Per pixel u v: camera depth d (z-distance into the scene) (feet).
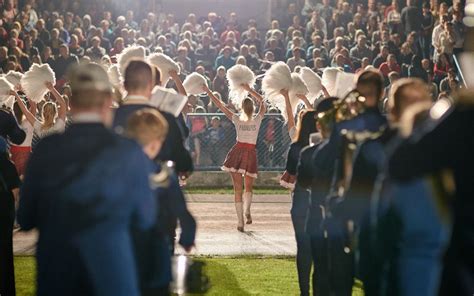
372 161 39.96
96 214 33.58
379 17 160.35
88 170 33.83
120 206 33.83
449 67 140.67
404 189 32.71
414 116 33.94
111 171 33.88
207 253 78.43
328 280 49.11
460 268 29.58
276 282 66.49
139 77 44.93
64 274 33.47
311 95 82.02
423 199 32.55
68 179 33.81
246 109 92.22
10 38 149.89
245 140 92.43
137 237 36.94
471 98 29.71
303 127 54.70
